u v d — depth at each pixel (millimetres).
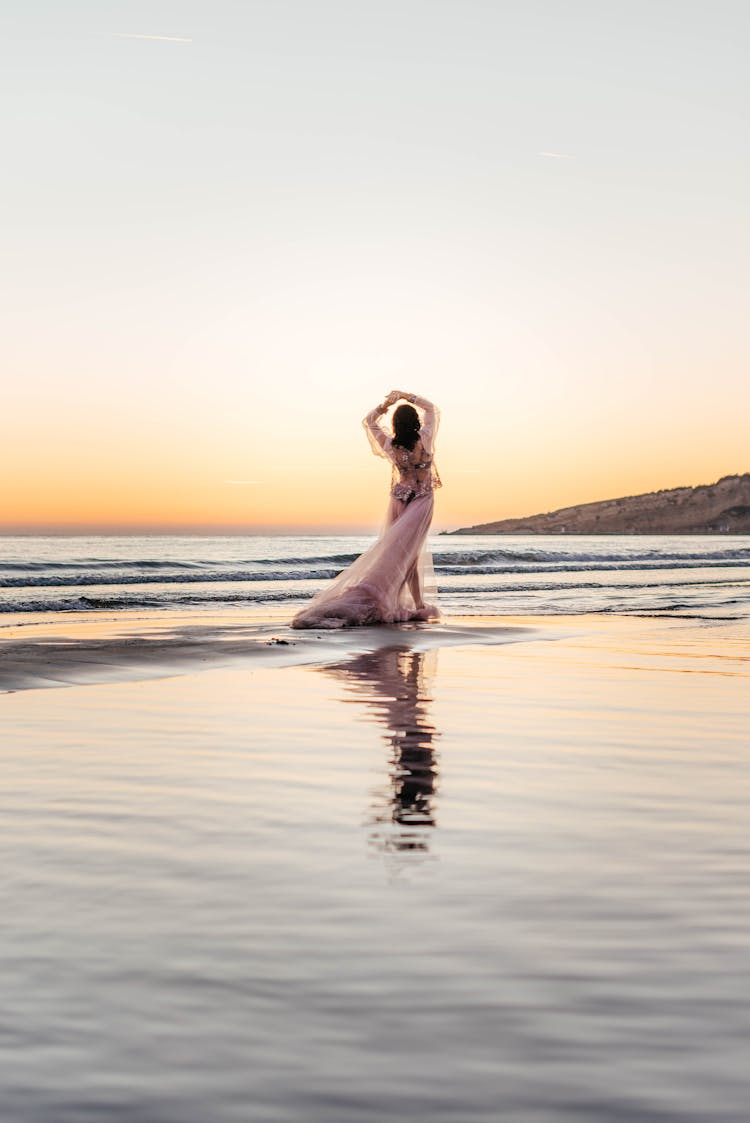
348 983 1984
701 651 9141
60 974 2020
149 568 25078
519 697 6238
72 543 42312
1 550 34844
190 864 2773
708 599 16188
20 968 2047
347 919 2342
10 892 2521
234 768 4078
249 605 15273
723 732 5043
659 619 12586
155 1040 1752
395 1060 1687
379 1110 1539
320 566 27516
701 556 34719
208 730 4973
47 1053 1705
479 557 31484
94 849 2908
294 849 2928
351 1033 1779
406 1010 1868
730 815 3359
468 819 3287
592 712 5660
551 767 4145
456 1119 1515
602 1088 1601
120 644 8711
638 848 2953
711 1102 1562
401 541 11359
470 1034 1777
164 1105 1551
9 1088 1596
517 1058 1695
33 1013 1848
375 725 5152
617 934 2256
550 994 1938
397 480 11648
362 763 4195
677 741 4773
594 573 24891
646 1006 1889
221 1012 1856
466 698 6184
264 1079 1627
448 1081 1620
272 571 22281
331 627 10492
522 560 32188
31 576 19781
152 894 2516
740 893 2551
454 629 10648
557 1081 1620
